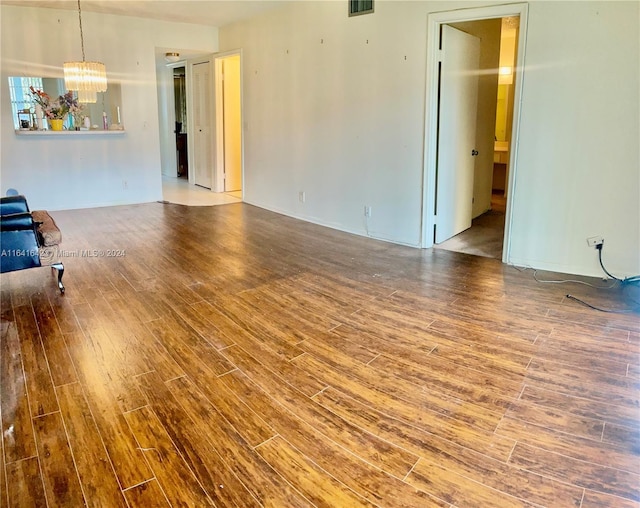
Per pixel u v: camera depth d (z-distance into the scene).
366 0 4.84
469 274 4.05
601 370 2.52
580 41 3.62
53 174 6.53
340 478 1.78
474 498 1.68
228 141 8.30
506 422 2.11
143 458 1.89
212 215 6.50
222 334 2.96
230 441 1.99
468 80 5.11
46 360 2.63
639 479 1.76
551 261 4.09
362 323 3.12
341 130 5.45
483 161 6.29
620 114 3.58
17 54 5.98
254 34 6.59
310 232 5.59
